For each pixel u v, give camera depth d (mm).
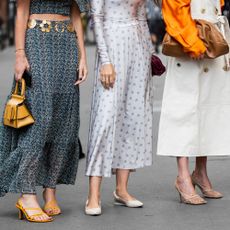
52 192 8133
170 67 8633
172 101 8625
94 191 8156
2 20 38625
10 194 9102
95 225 7746
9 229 7598
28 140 7746
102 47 8008
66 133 7941
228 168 10688
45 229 7590
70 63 7852
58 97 7828
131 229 7609
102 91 8117
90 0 8000
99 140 8062
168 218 8016
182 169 8680
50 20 7770
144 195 9086
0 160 7941
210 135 8734
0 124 8398
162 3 8344
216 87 8703
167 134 8641
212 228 7641
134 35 8164
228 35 8742
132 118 8297
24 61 7727
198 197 8602
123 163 8391
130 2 8086
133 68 8219
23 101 7715
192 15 8445
